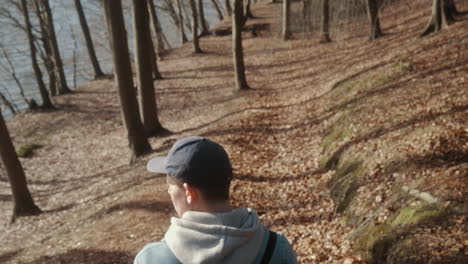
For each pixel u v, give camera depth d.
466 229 4.62
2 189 16.09
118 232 8.59
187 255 1.25
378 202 6.23
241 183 9.20
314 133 11.80
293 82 19.48
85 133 20.41
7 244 10.84
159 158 1.48
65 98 26.47
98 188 13.09
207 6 54.91
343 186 7.57
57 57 27.78
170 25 46.81
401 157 6.95
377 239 5.27
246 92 18.88
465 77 9.68
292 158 10.52
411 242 4.76
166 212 8.93
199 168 1.34
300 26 30.64
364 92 12.16
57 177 16.02
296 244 6.46
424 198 5.42
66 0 39.69
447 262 4.31
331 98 13.96
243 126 13.46
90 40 31.33
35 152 19.02
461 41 12.73
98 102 24.80
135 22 14.56
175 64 29.62
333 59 21.31
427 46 13.83
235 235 1.28
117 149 17.55
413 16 23.80
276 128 13.18
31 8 27.89
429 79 10.52
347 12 24.31
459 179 5.55
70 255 8.25
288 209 7.93
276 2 48.25
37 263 8.62
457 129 7.08
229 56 29.62
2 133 11.94
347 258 5.47
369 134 8.88
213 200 1.37
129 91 13.30
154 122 15.52
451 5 15.62
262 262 1.35
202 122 16.31
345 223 6.51
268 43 30.94
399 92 10.59
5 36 30.64
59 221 11.43
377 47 19.34
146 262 1.28
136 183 11.45
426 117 8.21
